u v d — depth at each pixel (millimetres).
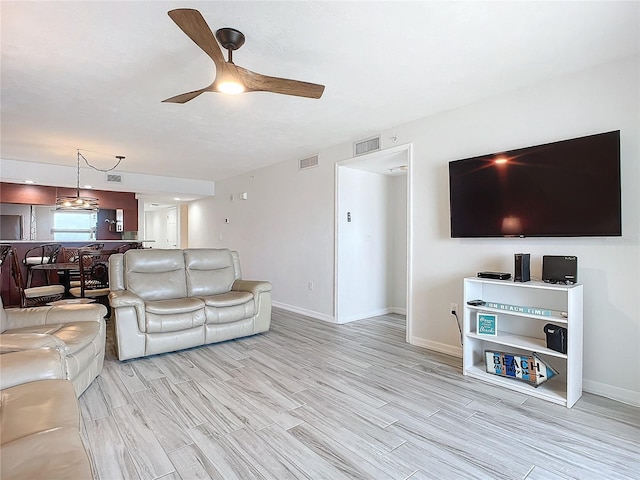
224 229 7523
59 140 4504
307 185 5270
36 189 6871
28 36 2188
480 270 3258
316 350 3635
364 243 5074
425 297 3715
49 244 5562
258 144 4758
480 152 3248
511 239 3053
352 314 4922
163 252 4074
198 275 4230
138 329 3289
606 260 2551
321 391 2668
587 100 2639
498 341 2822
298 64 2594
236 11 1968
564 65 2602
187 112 3555
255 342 3910
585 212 2555
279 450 1938
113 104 3324
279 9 1951
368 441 2023
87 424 2184
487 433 2102
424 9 1955
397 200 5457
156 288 3852
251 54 2447
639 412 2338
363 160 4418
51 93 3061
